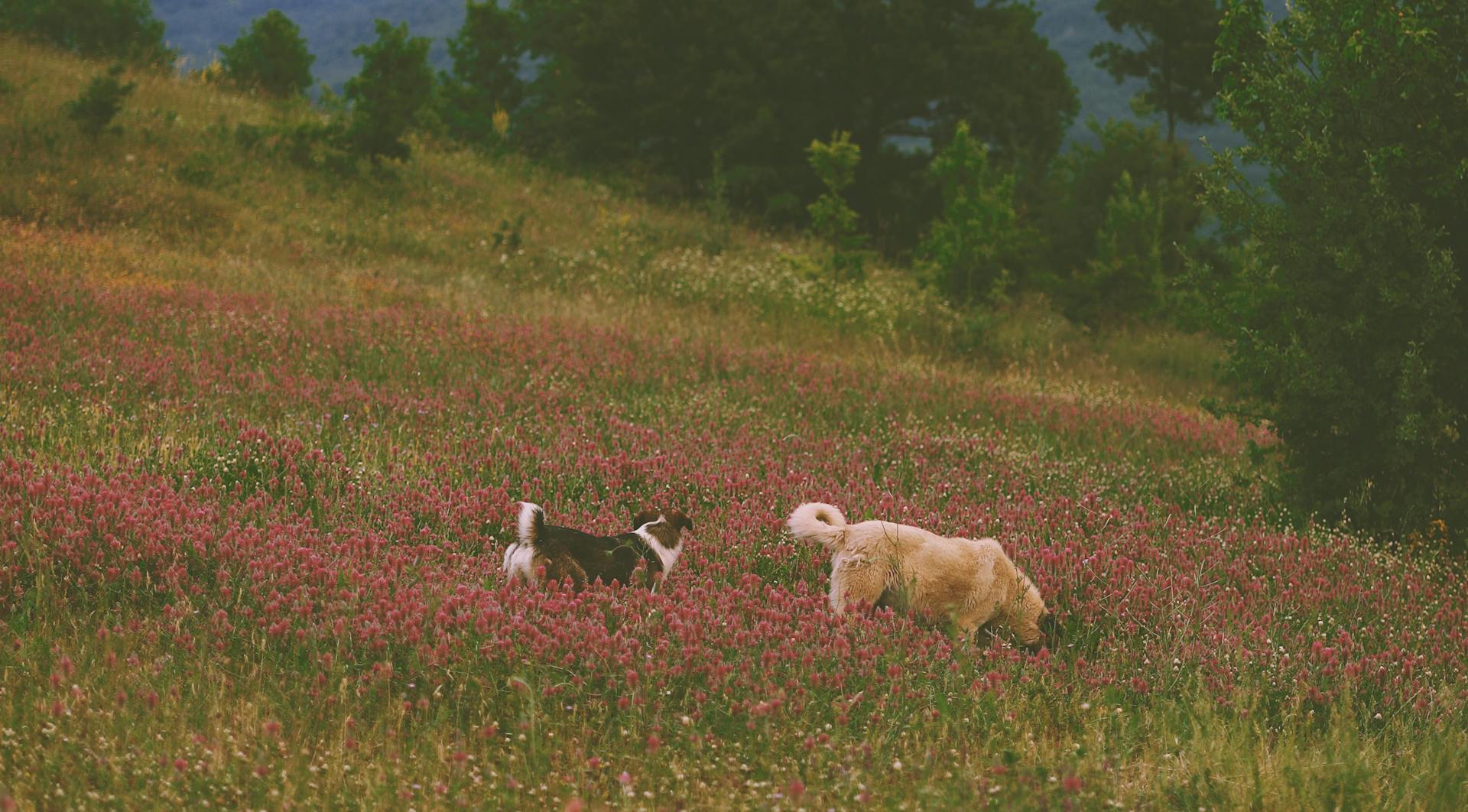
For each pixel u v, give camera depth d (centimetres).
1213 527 1146
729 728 594
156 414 1162
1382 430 1242
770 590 771
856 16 4850
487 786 523
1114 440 1653
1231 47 1334
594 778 549
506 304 2267
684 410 1468
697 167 5084
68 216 2436
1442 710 715
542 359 1680
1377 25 1205
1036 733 645
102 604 672
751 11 4966
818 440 1385
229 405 1266
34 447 1003
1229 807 564
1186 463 1573
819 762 557
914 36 4831
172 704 557
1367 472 1270
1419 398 1195
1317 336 1260
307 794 506
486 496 934
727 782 539
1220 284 1375
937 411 1686
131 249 2225
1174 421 1811
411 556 791
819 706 619
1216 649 753
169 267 2145
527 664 612
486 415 1323
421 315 1927
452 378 1512
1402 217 1215
